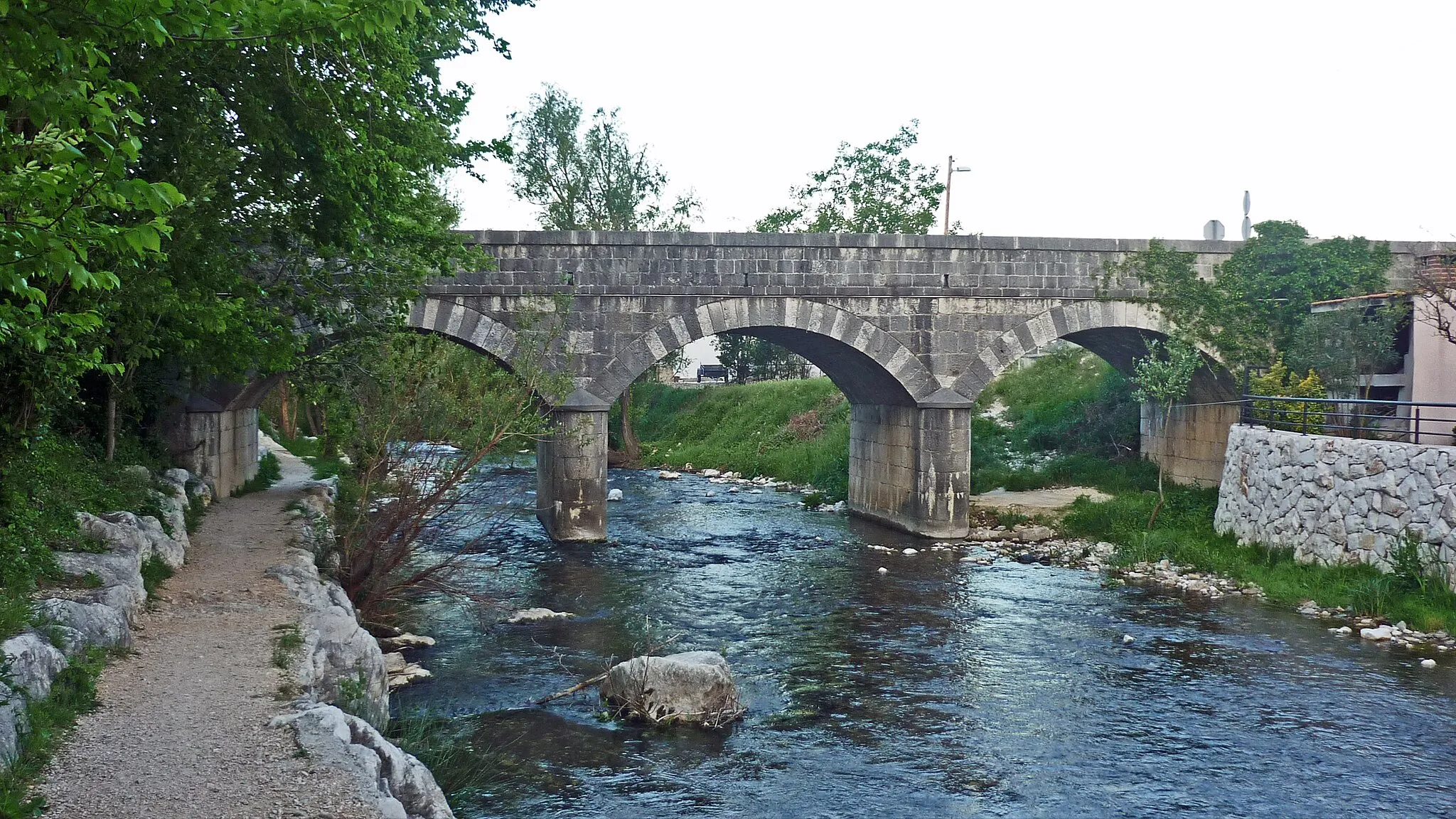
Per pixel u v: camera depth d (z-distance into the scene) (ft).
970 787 36.22
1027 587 70.28
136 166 40.11
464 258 66.28
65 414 55.93
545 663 49.98
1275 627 58.44
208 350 48.98
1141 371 100.68
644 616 61.05
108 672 30.63
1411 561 58.75
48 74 19.49
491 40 60.90
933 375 88.02
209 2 22.44
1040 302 88.58
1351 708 44.50
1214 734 41.52
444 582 63.41
